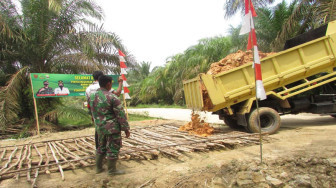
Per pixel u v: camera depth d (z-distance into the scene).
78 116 10.88
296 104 7.24
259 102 6.74
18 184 3.71
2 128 8.96
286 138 5.73
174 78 23.17
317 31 7.79
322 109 7.29
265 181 3.60
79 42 11.54
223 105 6.41
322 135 5.76
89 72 11.52
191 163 4.34
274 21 14.81
